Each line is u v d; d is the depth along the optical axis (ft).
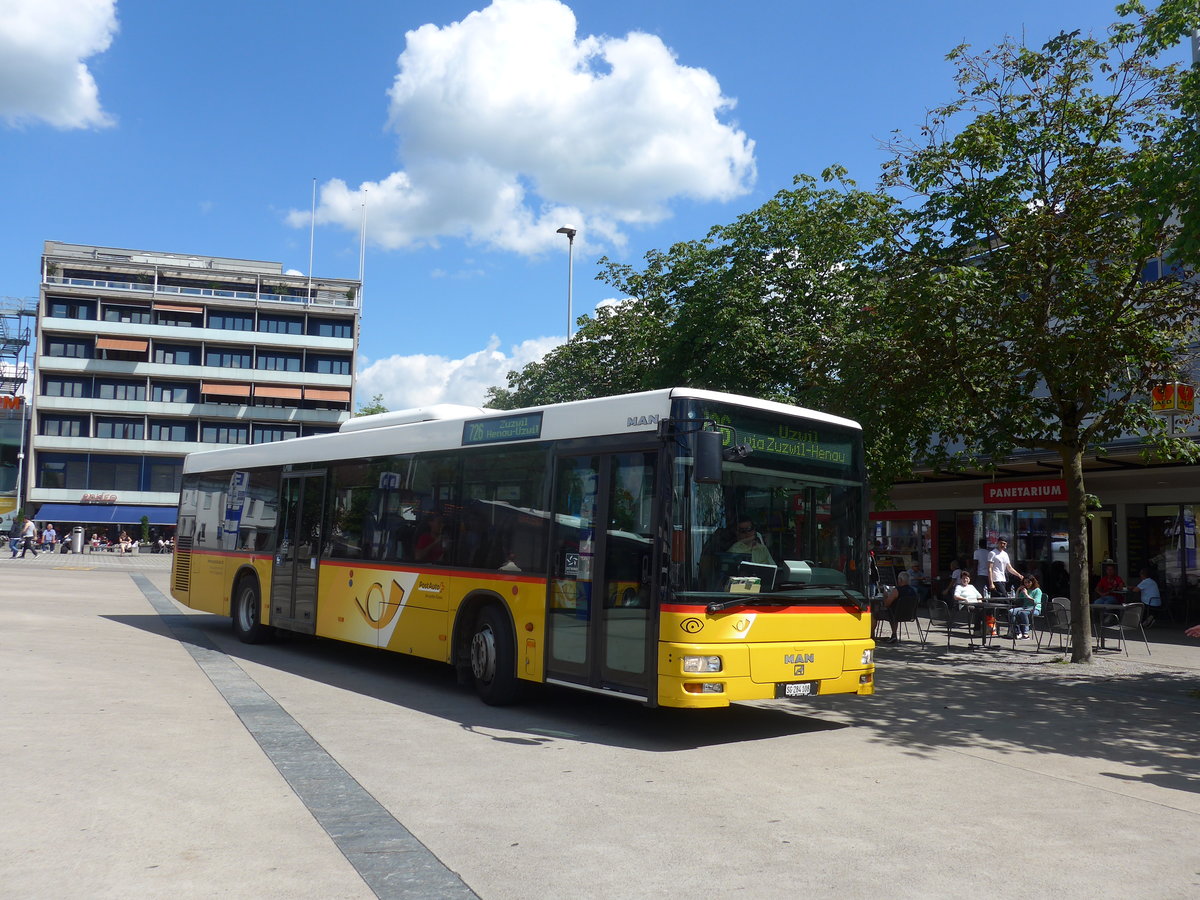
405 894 15.38
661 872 16.75
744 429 29.58
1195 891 16.48
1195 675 45.83
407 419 41.68
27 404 265.54
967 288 45.09
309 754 24.77
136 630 52.70
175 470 260.01
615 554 29.55
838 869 17.13
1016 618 58.70
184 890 15.30
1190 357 48.67
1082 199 45.32
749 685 27.99
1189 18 40.52
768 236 62.13
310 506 45.96
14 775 21.53
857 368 49.73
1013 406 48.85
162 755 23.91
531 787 22.45
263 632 48.93
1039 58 47.01
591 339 83.61
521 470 33.88
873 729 31.55
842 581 31.07
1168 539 69.92
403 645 38.37
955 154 48.08
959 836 19.39
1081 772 25.88
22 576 98.43
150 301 262.67
